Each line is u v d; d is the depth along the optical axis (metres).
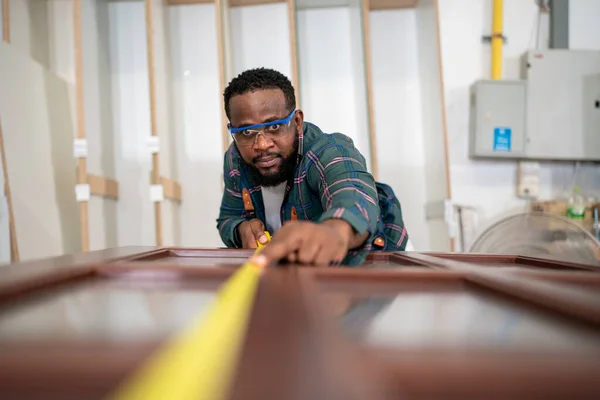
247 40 2.39
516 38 2.43
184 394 0.15
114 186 2.28
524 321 0.28
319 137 0.98
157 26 2.09
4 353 0.19
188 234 2.37
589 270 0.56
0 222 1.85
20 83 2.00
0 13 2.12
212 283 0.42
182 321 0.26
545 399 0.15
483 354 0.20
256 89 0.88
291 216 1.04
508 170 2.42
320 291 0.39
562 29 2.39
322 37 2.39
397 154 2.38
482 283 0.41
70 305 0.32
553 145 2.33
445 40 2.43
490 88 2.31
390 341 0.23
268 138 0.91
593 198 2.34
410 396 0.15
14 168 1.92
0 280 0.35
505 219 1.81
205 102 2.38
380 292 0.39
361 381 0.16
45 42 2.37
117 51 2.37
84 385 0.16
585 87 2.34
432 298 0.36
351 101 2.38
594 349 0.22
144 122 2.36
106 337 0.22
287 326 0.24
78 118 1.87
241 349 0.20
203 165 2.38
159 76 2.11
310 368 0.18
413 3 2.35
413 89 2.37
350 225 0.65
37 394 0.15
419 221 2.36
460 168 2.42
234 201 1.18
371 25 2.39
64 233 2.26
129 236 2.34
